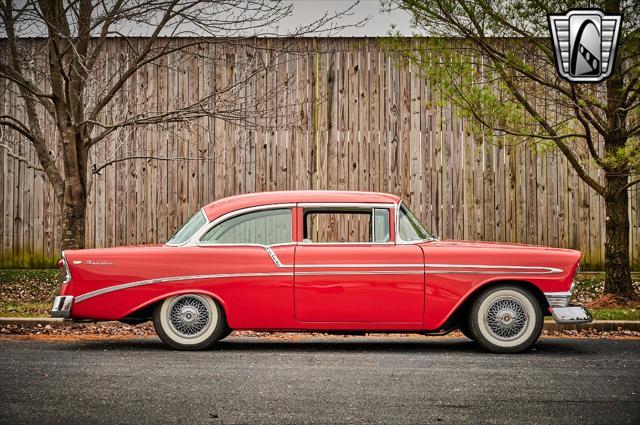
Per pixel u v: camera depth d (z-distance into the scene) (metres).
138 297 7.11
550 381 5.61
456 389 5.31
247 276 7.07
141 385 5.42
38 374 5.83
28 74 13.07
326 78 13.21
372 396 5.07
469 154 13.16
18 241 13.37
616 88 10.88
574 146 12.94
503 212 13.16
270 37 12.68
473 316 7.12
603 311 9.91
